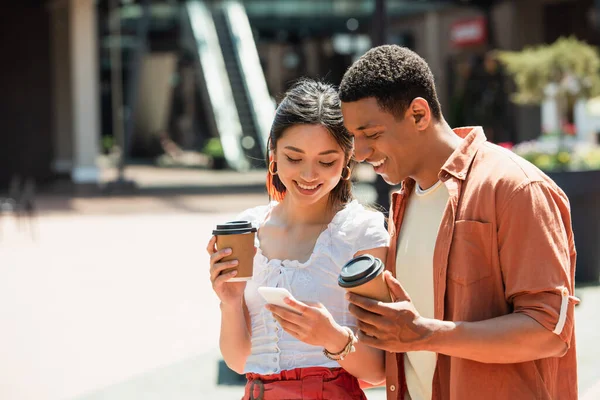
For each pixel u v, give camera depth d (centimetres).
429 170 226
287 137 247
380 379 257
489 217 211
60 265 1062
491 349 200
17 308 805
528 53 1078
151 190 2167
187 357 617
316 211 264
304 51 3666
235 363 261
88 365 605
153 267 1033
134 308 795
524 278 203
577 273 816
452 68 2809
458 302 215
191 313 769
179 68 4153
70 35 2191
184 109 4331
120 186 2114
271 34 3328
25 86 2497
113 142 3672
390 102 214
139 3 2947
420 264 233
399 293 202
